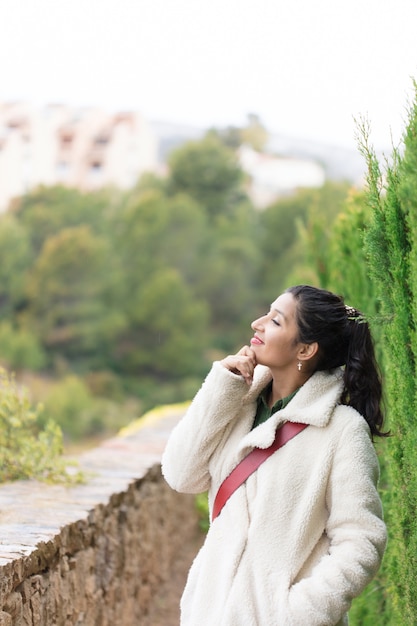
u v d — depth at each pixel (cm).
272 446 243
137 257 6147
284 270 6259
